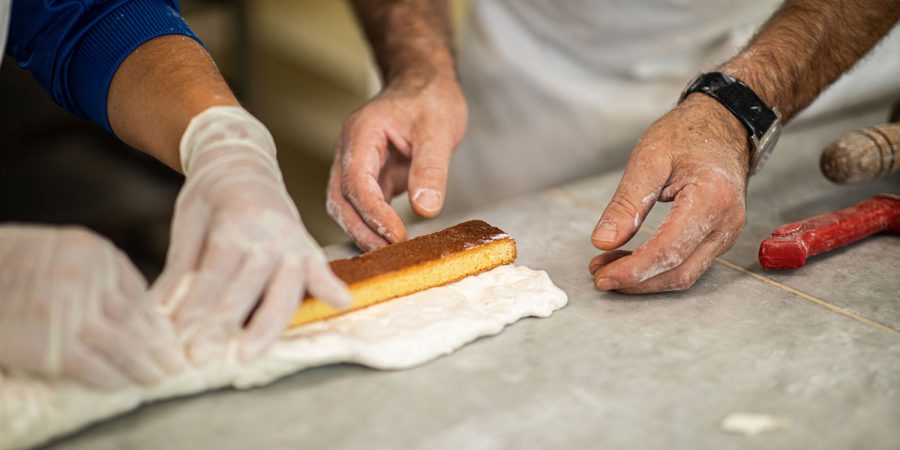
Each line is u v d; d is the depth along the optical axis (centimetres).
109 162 179
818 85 106
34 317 78
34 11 100
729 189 95
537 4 138
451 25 132
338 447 81
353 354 87
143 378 82
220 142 91
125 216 166
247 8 183
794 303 96
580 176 143
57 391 81
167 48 99
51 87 103
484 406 85
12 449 81
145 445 81
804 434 83
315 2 263
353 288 90
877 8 106
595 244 95
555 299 95
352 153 107
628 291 97
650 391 86
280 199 88
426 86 115
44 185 168
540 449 81
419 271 94
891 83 133
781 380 88
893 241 106
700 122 99
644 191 96
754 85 103
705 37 132
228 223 84
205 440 82
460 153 152
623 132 138
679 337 92
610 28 135
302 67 261
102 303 80
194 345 83
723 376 88
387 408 85
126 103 99
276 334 84
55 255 78
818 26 105
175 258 87
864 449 82
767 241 100
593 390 86
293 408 85
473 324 91
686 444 82
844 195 114
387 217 102
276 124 245
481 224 101
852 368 89
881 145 105
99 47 100
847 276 100
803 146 124
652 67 136
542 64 141
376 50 128
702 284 99
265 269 84
